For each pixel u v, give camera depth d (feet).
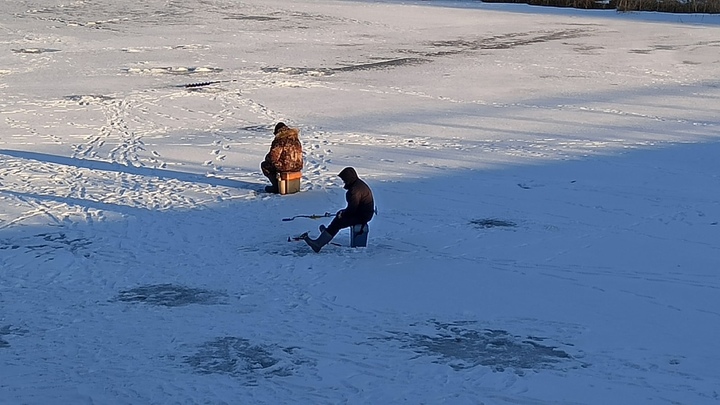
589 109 75.00
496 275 35.50
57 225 42.98
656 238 40.88
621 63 103.24
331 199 48.47
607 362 26.78
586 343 28.32
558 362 26.76
